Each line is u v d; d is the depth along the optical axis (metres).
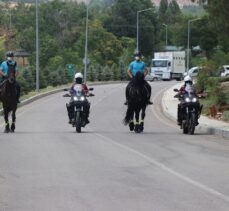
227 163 21.62
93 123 40.09
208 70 70.00
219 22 50.69
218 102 47.28
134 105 33.44
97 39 146.62
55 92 80.06
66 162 21.17
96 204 14.52
